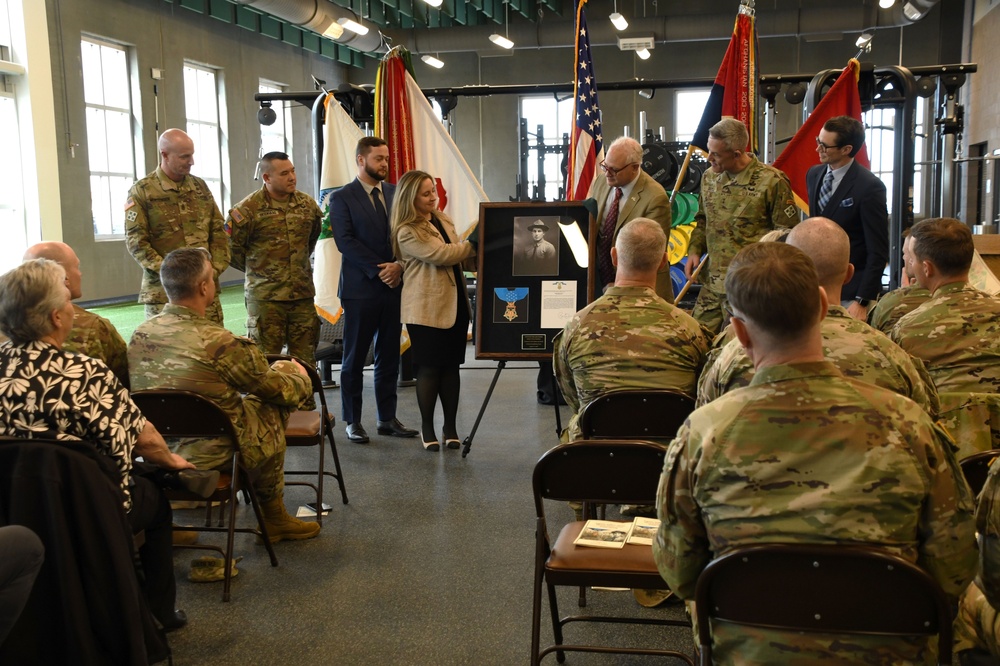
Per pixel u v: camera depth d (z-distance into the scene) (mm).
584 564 2150
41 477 1985
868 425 1391
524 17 18281
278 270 4848
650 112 18906
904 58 17359
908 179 6840
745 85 5605
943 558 1423
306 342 5031
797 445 1410
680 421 2643
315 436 3713
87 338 3119
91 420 2199
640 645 2600
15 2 10938
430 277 4605
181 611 2818
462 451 4742
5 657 1955
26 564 1760
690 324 2869
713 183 4586
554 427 5324
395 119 5957
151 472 2570
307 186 18875
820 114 5355
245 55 16281
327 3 14492
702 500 1487
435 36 17344
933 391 2143
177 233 4625
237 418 3121
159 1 13734
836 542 1390
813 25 15961
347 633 2715
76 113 11930
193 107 15062
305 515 3783
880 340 2012
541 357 4453
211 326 3082
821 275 2174
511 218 4500
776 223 4414
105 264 12711
